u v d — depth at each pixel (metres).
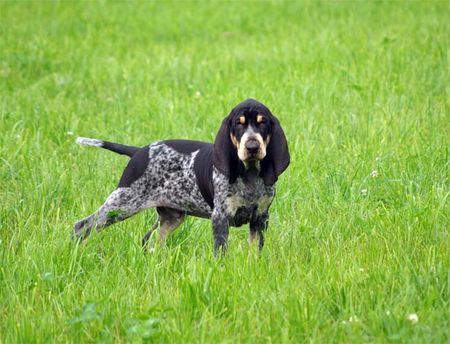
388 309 8.20
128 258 10.18
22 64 21.67
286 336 7.81
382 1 29.06
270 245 10.55
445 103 16.20
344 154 13.78
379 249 9.98
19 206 12.09
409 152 13.53
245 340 8.02
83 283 9.62
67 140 15.41
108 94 19.03
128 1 33.22
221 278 9.16
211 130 15.39
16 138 15.19
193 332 8.11
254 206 10.30
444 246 9.95
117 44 24.80
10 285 9.35
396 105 16.17
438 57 19.30
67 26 27.67
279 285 9.05
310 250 10.24
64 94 18.89
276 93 17.52
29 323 8.27
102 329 8.23
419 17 25.19
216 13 29.75
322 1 30.44
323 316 8.31
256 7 30.42
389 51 20.20
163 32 26.70
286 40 23.47
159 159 11.09
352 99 16.94
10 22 27.92
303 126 15.23
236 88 18.00
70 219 11.55
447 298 8.72
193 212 11.11
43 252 10.06
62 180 12.81
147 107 17.19
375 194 12.34
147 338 7.82
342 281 8.98
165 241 11.34
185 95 18.22
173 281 9.52
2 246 10.34
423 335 7.77
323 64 19.84
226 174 10.06
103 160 14.09
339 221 11.09
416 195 11.98
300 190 12.45
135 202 11.23
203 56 22.36
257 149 9.69
